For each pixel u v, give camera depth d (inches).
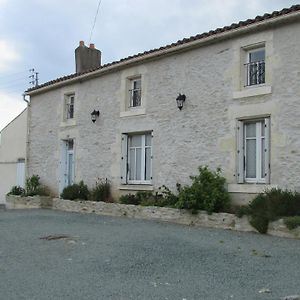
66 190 597.6
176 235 345.7
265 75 395.2
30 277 223.8
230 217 376.2
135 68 532.7
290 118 374.3
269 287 200.5
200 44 451.5
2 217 497.0
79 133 616.4
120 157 543.8
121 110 547.8
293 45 377.1
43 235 357.7
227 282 209.5
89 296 189.9
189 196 409.7
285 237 330.3
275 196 354.0
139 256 268.5
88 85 609.0
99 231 374.6
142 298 186.5
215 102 437.1
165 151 484.7
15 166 919.0
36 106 717.3
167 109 486.9
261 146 403.9
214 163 433.1
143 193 494.9
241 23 406.6
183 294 191.5
